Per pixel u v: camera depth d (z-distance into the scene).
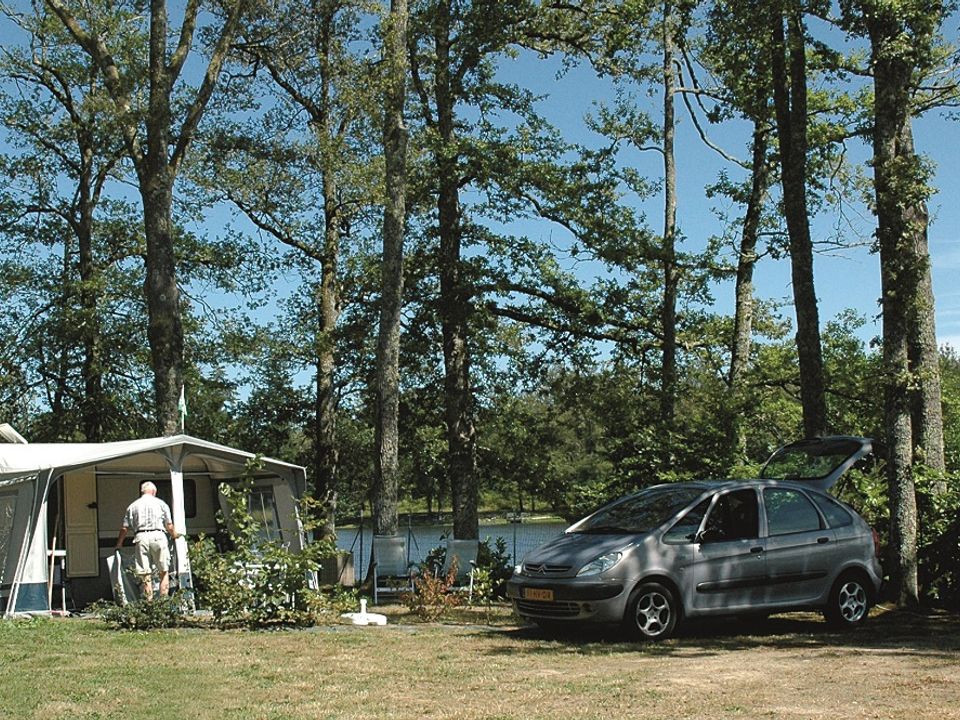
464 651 10.56
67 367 30.08
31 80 29.47
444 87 23.56
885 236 13.78
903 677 8.36
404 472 28.34
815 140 23.03
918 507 14.51
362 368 27.89
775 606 11.79
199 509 18.11
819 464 14.41
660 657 9.88
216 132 27.45
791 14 15.62
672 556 11.40
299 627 12.91
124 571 14.54
